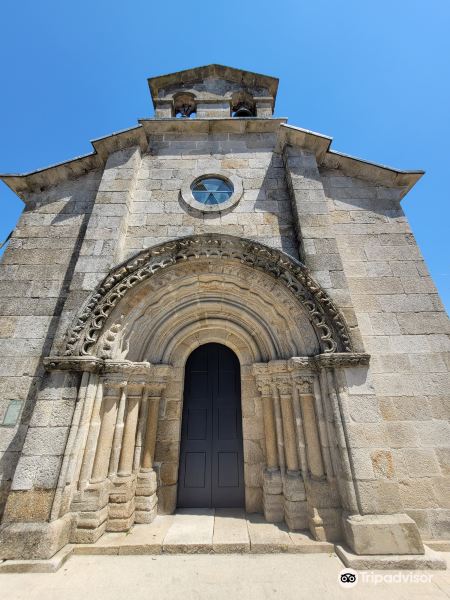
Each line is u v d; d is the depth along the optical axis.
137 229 6.00
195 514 4.78
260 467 5.02
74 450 4.07
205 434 5.45
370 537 3.60
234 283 5.45
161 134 7.30
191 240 5.37
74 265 5.79
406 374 4.81
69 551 3.67
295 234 5.93
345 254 5.82
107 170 6.43
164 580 3.26
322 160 6.84
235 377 5.81
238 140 7.22
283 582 3.22
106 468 4.32
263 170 6.75
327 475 4.15
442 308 5.27
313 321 4.79
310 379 4.57
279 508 4.50
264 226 6.05
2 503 4.17
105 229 5.65
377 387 4.74
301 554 3.74
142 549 3.80
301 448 4.45
